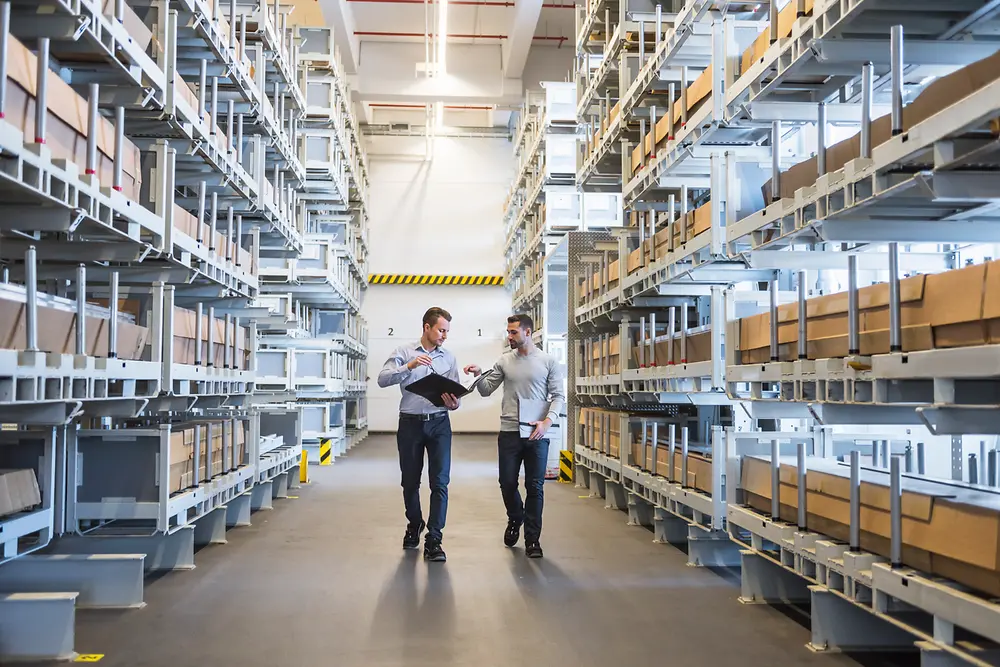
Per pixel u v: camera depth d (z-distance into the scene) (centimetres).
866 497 326
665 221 778
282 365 1038
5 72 260
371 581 468
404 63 1588
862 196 308
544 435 541
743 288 611
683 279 574
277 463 765
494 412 1881
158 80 425
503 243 1897
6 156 276
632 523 674
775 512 407
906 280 285
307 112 1008
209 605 414
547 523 677
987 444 492
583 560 529
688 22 538
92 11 332
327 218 1348
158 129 501
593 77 872
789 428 552
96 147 348
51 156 303
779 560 411
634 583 466
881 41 365
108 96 427
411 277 1877
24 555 402
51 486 383
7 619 330
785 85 465
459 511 739
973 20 354
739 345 444
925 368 262
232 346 615
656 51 611
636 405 867
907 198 336
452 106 1891
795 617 399
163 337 452
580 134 1208
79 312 342
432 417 538
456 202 1900
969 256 454
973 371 238
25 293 304
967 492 299
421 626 380
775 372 384
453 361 564
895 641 348
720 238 462
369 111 1811
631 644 355
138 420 652
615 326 945
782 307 389
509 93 1595
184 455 488
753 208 457
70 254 423
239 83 599
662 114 716
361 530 638
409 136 1898
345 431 1391
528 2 1329
